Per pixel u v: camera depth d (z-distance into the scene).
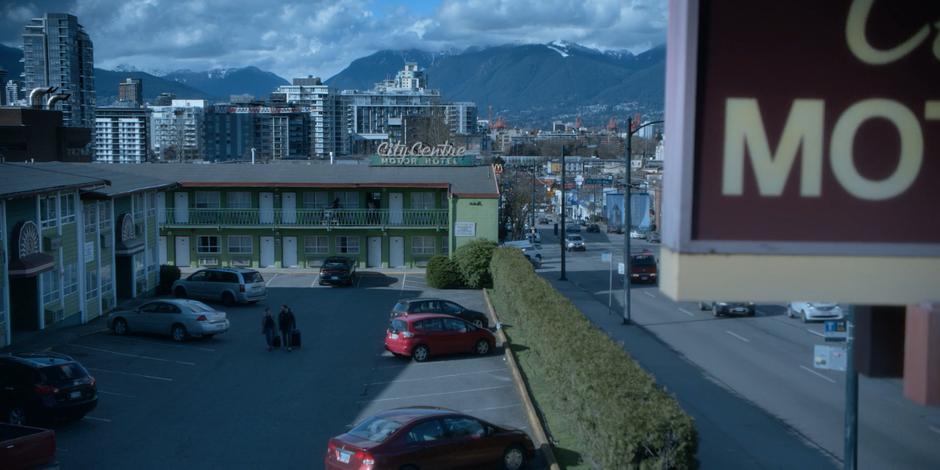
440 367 27.72
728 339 33.53
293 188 56.62
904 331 4.96
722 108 4.52
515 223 92.81
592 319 39.25
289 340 30.78
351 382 25.77
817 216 4.53
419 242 57.31
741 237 4.50
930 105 4.55
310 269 56.69
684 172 4.46
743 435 19.36
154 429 20.39
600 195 133.12
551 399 21.78
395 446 15.39
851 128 4.54
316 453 18.50
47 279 32.75
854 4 4.56
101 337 32.53
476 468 16.36
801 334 34.97
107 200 38.91
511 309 34.31
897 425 20.34
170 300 32.72
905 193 4.54
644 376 15.24
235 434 20.00
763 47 4.53
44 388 19.64
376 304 43.62
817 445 18.53
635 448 12.51
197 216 56.25
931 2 4.55
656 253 75.12
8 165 36.41
